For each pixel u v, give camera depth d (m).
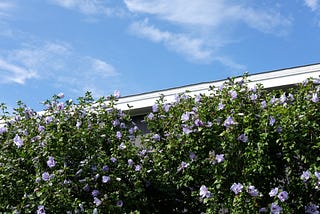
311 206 6.09
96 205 6.27
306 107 6.26
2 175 6.63
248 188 5.96
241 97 6.63
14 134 7.25
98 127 7.16
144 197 6.91
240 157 6.35
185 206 7.25
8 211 6.45
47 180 6.32
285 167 6.36
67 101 7.43
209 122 6.52
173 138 6.87
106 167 6.65
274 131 6.23
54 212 6.25
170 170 6.96
